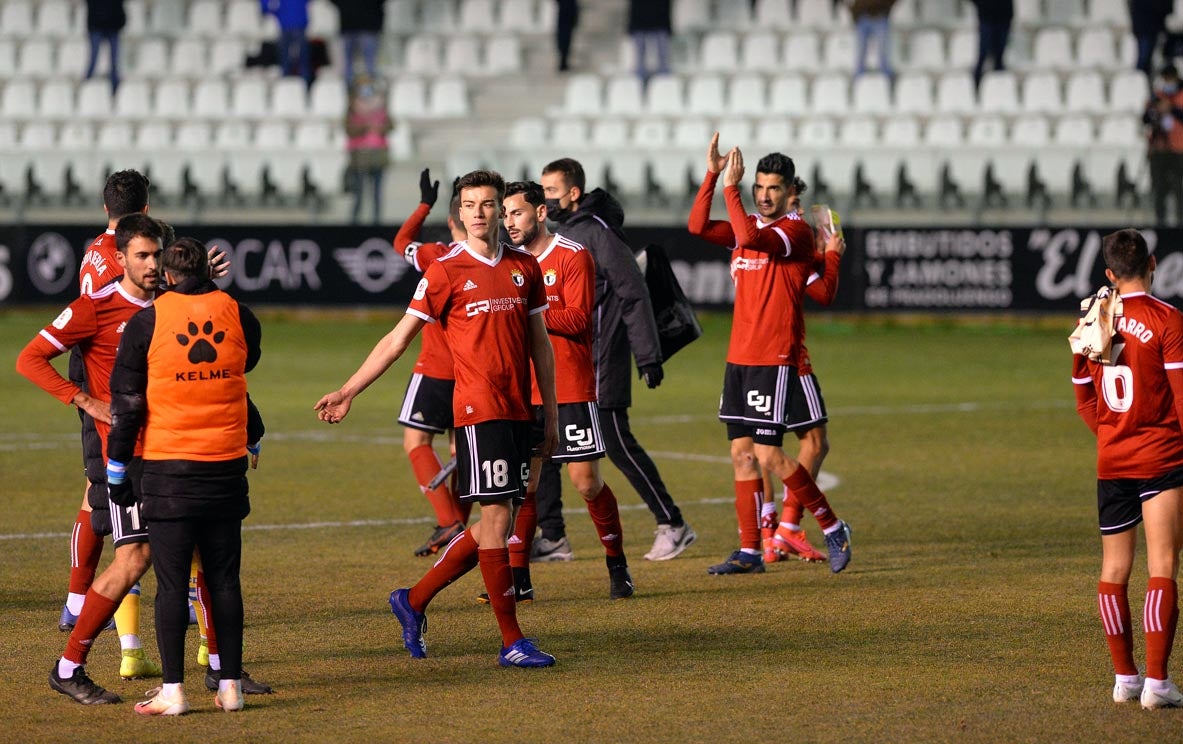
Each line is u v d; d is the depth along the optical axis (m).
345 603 26.95
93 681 21.50
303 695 20.81
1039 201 89.19
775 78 100.69
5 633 24.53
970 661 22.47
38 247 91.38
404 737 18.70
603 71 105.62
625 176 94.38
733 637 24.28
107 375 21.56
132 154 97.69
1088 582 28.41
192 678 21.97
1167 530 19.73
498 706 20.14
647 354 30.05
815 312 89.81
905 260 86.25
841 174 92.12
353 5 98.12
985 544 32.62
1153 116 86.25
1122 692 20.11
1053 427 52.56
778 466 29.47
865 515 36.59
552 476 31.53
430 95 105.38
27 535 33.38
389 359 22.45
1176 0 101.56
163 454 19.47
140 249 21.09
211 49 110.56
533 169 94.19
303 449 47.59
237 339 19.81
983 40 98.25
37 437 49.94
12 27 114.81
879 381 66.44
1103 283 83.00
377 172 92.00
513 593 22.59
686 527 31.73
